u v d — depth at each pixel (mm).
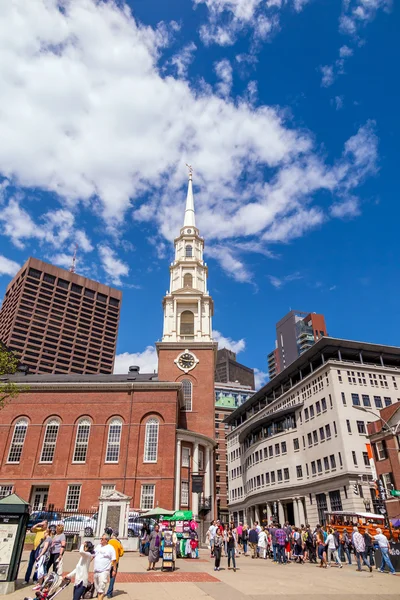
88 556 12445
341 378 60031
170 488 43688
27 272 164000
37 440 46969
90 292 177375
